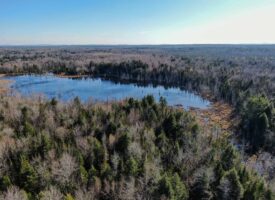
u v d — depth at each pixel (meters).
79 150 42.09
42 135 43.47
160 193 31.33
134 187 32.31
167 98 102.25
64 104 68.75
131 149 41.25
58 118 58.16
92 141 44.31
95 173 35.94
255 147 60.22
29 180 33.12
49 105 66.00
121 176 34.66
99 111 62.69
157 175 33.91
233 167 36.41
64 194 32.09
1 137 45.56
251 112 68.19
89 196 31.34
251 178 36.72
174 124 54.34
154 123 57.31
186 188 35.06
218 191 34.09
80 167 35.03
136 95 105.62
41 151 41.09
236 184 33.22
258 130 61.44
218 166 38.53
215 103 96.31
